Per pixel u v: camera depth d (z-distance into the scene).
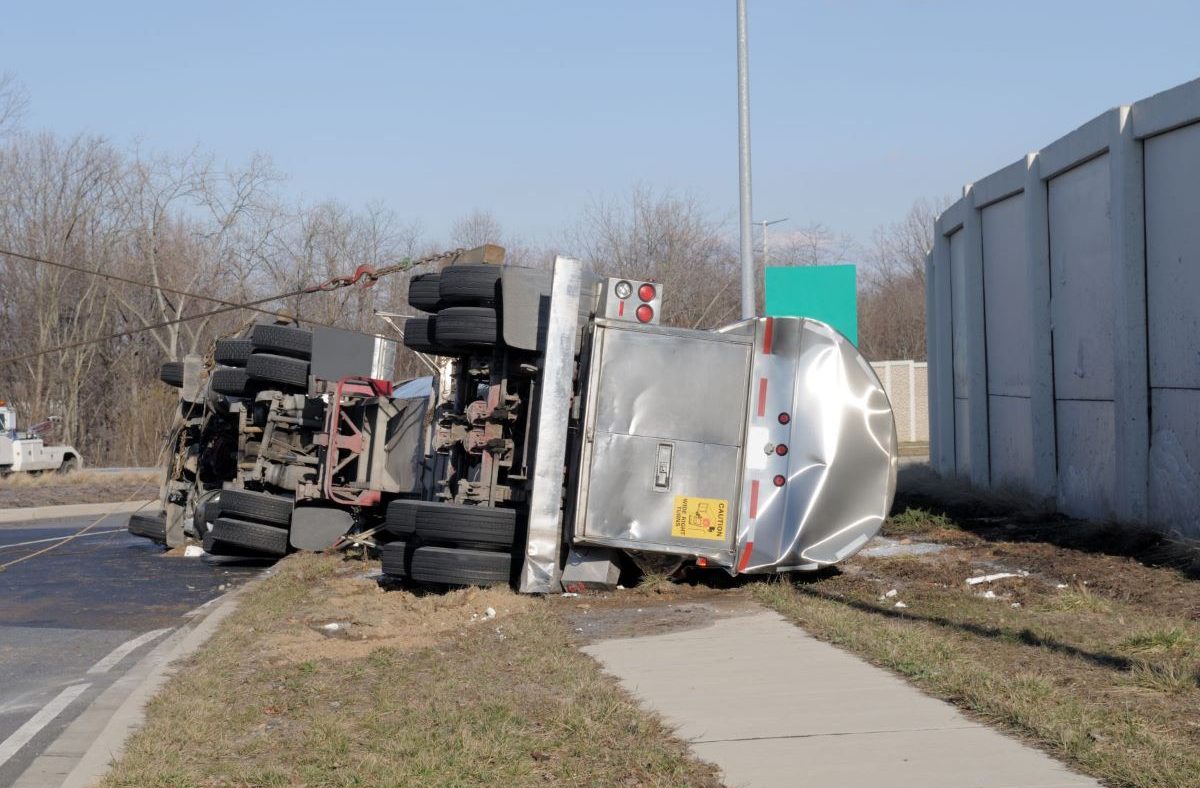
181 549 18.50
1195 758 5.18
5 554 18.97
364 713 6.86
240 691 7.62
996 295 18.44
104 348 55.09
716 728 6.15
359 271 15.84
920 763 5.41
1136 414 12.83
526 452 11.50
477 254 13.19
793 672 7.37
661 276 41.44
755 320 11.05
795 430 11.00
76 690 8.52
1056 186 15.45
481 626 9.48
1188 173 11.91
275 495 16.83
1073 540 12.78
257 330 17.14
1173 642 7.45
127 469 44.03
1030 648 7.65
